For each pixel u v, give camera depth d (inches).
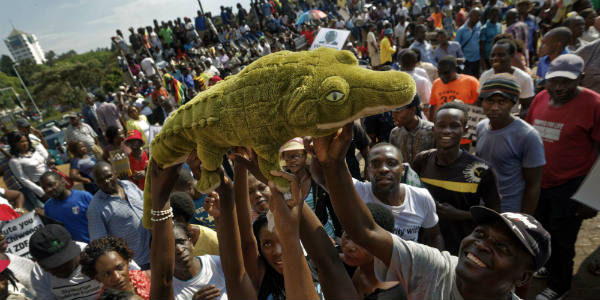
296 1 956.6
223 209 59.2
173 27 755.4
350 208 54.2
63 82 1792.6
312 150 56.4
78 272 98.6
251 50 616.7
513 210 116.5
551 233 123.1
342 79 45.1
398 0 817.5
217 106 50.4
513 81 109.7
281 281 79.3
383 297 65.0
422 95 197.8
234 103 49.3
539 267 54.4
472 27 306.2
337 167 51.8
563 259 120.3
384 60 386.6
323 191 114.0
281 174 49.8
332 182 53.0
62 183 141.1
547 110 122.3
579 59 110.1
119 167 179.0
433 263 59.2
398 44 475.2
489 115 114.7
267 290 78.3
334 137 50.1
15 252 128.3
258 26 822.5
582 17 231.1
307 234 55.7
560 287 123.0
